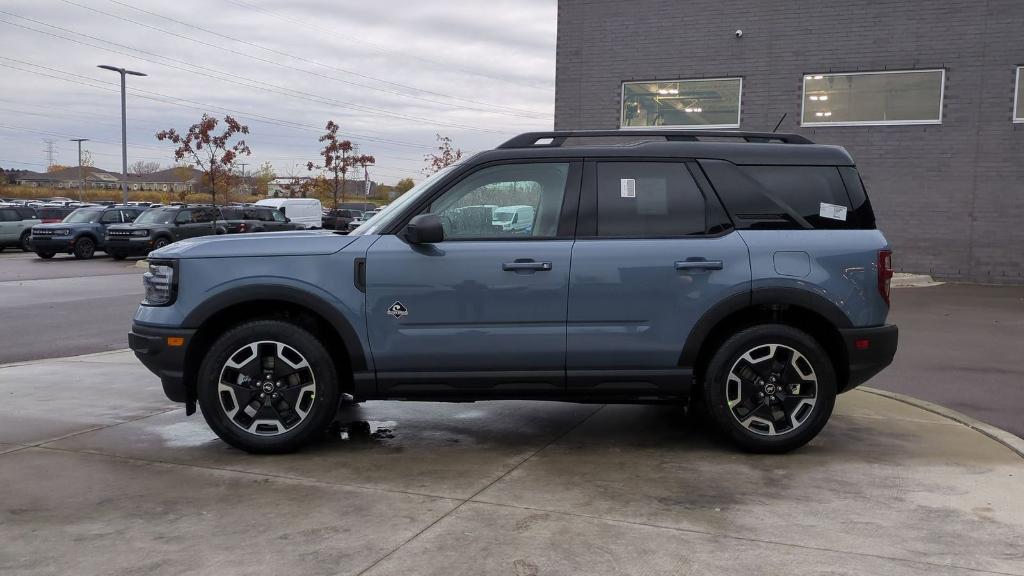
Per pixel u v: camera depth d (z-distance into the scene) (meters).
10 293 15.24
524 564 3.29
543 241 4.81
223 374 4.75
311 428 4.79
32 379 7.09
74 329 10.64
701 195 4.89
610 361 4.79
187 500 4.04
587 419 5.82
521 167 4.93
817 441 5.18
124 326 10.93
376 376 4.78
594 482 4.35
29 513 3.85
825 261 4.79
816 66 16.38
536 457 4.83
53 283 17.45
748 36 16.75
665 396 4.94
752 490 4.22
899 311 11.88
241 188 65.62
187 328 4.72
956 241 15.80
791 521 3.77
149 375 7.28
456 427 5.57
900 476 4.46
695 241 4.81
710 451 4.97
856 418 5.77
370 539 3.54
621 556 3.37
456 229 4.88
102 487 4.23
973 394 6.72
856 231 4.91
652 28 17.33
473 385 4.79
